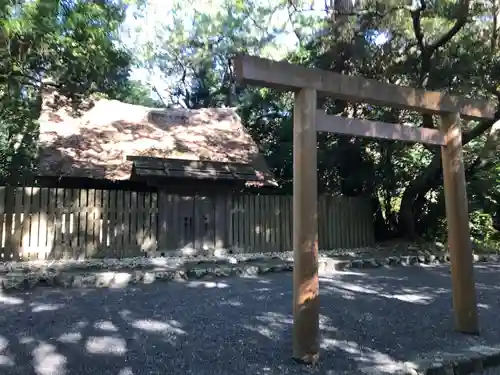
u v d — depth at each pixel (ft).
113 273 24.06
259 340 14.62
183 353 13.23
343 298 21.35
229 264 30.04
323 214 40.14
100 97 41.91
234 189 36.40
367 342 14.70
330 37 39.81
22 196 28.25
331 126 13.94
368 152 46.34
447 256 35.42
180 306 18.95
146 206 32.42
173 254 32.68
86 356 12.73
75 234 29.68
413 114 42.27
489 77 35.14
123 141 38.68
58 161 33.53
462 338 15.40
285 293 22.08
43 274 23.16
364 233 42.65
